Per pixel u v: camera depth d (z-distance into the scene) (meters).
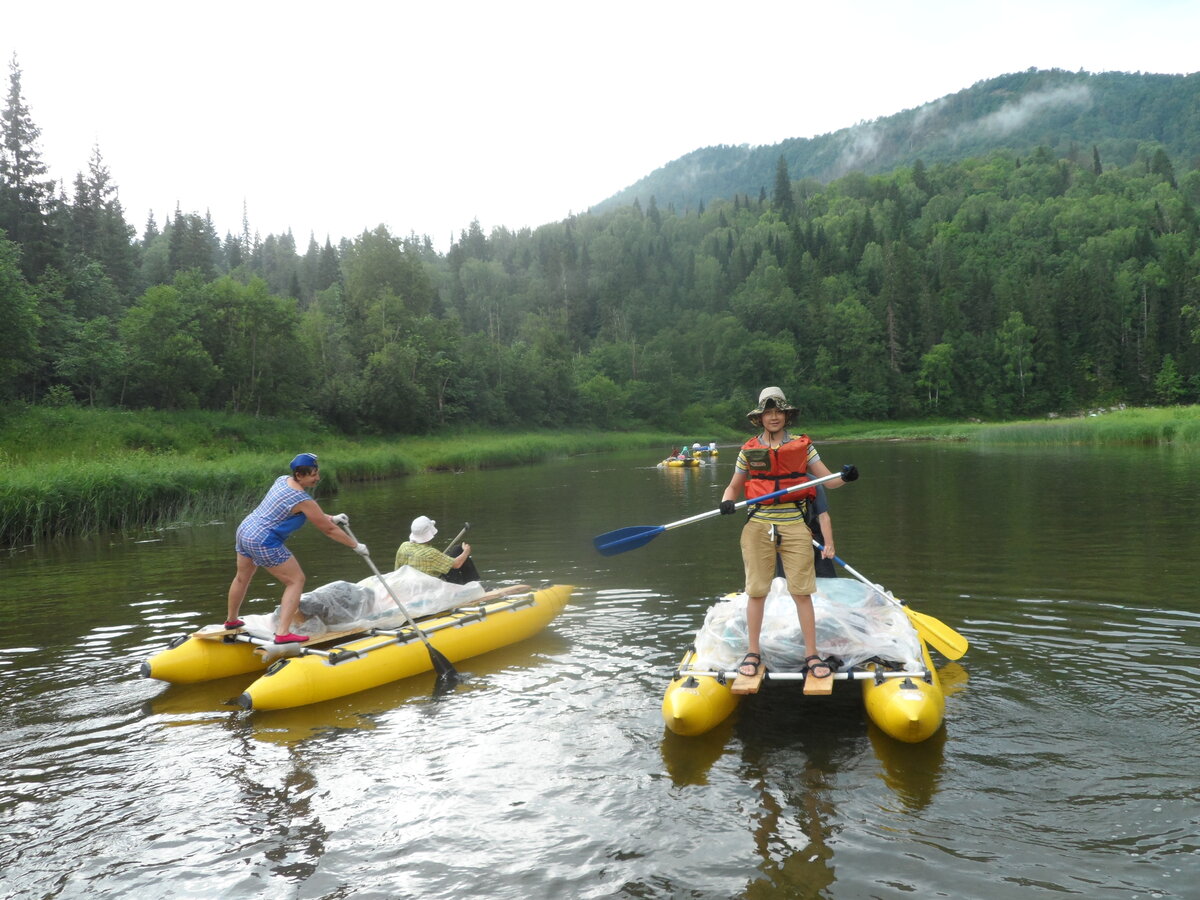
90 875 3.16
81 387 33.78
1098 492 14.98
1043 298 92.75
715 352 94.06
